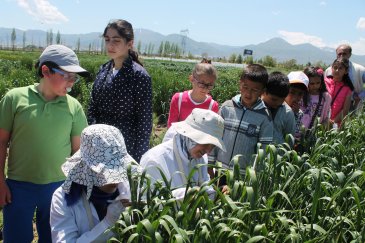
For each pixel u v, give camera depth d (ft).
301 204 7.81
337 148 11.10
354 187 6.87
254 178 6.48
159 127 33.73
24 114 8.95
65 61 8.68
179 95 13.35
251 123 11.13
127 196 6.92
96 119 12.27
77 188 6.72
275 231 7.30
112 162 6.36
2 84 38.01
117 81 11.45
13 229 9.52
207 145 7.91
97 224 6.75
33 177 9.36
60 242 6.53
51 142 9.23
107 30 11.21
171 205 6.16
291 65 281.74
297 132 13.87
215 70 12.82
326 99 15.66
